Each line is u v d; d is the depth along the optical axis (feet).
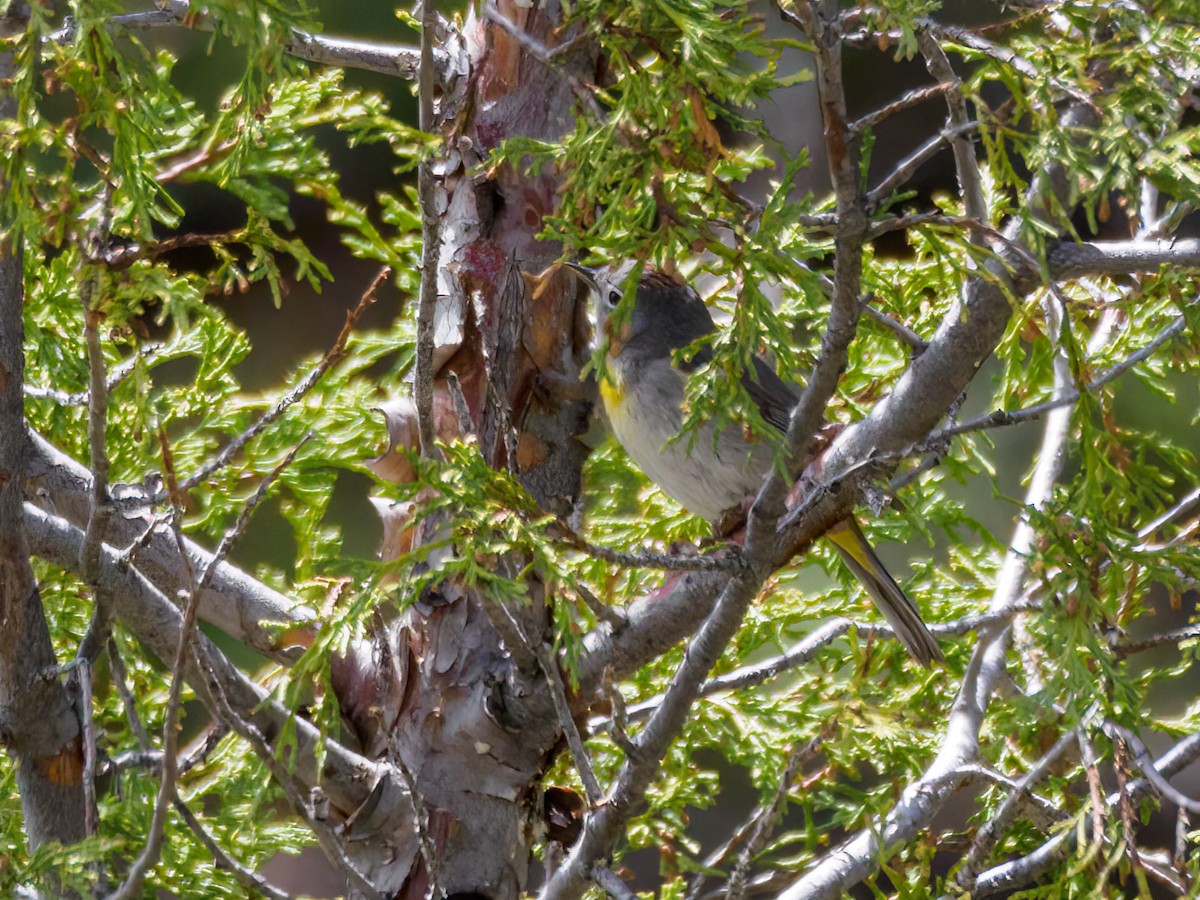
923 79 60.18
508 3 22.97
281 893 17.87
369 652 23.39
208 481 27.96
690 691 18.53
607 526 30.30
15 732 20.22
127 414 27.89
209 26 18.98
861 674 25.13
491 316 22.99
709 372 16.05
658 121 15.17
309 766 22.13
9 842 21.72
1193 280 20.10
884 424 19.08
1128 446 23.40
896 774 29.37
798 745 26.81
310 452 28.19
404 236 30.30
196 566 22.93
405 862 22.26
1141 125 15.48
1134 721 20.11
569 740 19.54
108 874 21.26
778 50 15.42
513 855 22.93
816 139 51.26
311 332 63.67
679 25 14.46
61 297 27.22
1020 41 15.56
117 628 24.73
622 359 25.59
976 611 30.35
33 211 14.47
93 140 36.19
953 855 46.65
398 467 22.47
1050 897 21.52
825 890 23.18
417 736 22.72
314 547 28.27
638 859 57.93
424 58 17.33
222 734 22.06
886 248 56.24
